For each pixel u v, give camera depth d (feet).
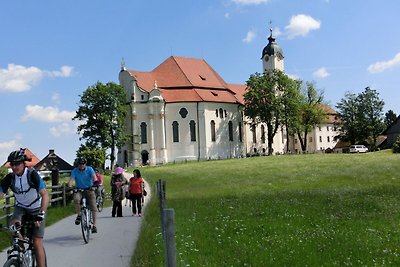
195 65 360.89
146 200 97.35
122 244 46.83
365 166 166.61
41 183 30.58
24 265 28.17
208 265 34.22
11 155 29.84
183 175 180.55
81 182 50.06
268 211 64.90
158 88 328.29
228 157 338.34
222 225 53.21
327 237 43.86
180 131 323.57
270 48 411.13
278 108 341.41
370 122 415.64
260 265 34.40
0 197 30.22
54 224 64.08
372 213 58.44
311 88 383.45
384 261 34.32
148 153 319.47
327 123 494.59
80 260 39.55
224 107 341.41
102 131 301.43
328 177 139.33
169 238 23.81
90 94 307.17
